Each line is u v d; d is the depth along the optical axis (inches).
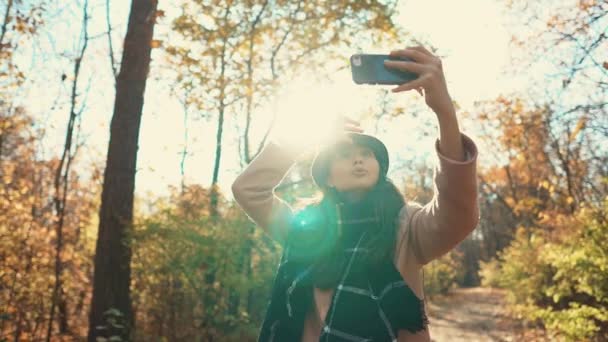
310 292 67.4
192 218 343.3
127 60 331.9
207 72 366.3
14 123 506.9
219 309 330.3
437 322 644.1
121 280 311.7
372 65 62.6
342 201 70.0
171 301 332.5
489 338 494.0
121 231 315.3
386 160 72.1
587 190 482.3
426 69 59.2
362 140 71.4
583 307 277.6
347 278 63.8
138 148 331.9
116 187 321.1
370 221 67.1
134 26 333.1
